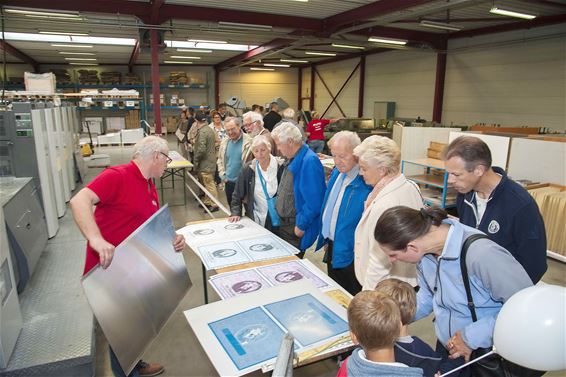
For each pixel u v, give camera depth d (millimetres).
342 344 1263
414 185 1678
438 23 6891
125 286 1312
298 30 7742
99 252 1274
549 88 6969
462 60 8711
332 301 1546
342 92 13477
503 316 997
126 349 1227
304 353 1213
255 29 7242
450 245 1163
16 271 2318
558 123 6863
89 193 1549
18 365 1748
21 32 8055
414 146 6098
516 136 4770
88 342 1924
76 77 13969
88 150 6809
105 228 1680
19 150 3070
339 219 1986
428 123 8039
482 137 4848
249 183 2623
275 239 2297
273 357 1201
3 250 1768
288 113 6305
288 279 1787
